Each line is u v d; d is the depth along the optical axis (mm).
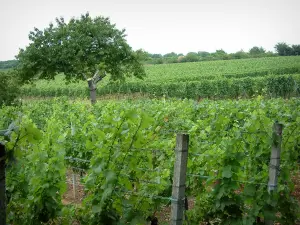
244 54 111000
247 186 5289
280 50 111438
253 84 37406
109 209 4805
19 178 5387
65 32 32250
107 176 4566
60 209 5184
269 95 36969
